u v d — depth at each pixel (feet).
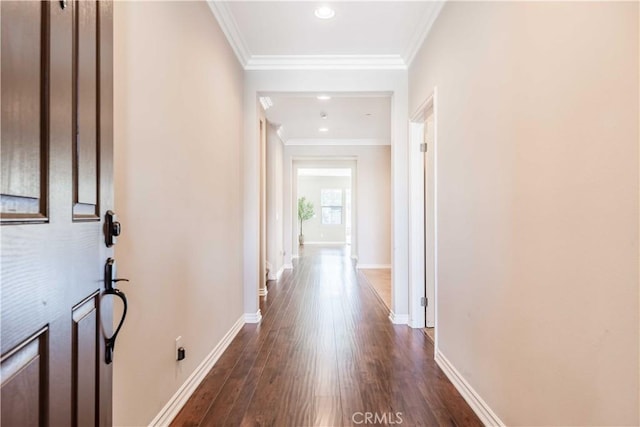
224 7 8.82
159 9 5.72
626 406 3.29
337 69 12.09
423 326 11.67
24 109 1.92
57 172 2.27
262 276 16.22
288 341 10.33
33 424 1.99
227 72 9.89
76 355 2.54
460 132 7.27
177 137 6.45
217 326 9.00
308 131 22.33
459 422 6.24
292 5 8.88
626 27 3.28
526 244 4.87
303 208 45.34
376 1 8.65
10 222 1.78
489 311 5.98
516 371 5.15
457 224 7.44
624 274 3.30
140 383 5.17
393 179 12.25
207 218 8.17
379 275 21.76
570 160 4.00
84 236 2.69
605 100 3.51
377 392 7.30
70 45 2.47
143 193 5.18
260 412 6.54
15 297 1.82
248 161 12.19
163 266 5.89
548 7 4.39
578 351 3.88
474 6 6.56
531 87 4.74
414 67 11.15
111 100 3.25
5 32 1.76
